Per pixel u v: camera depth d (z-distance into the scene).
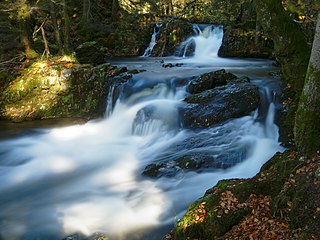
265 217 4.64
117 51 22.16
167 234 5.38
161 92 11.76
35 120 12.50
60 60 14.00
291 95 9.16
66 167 8.71
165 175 7.39
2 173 8.48
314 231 4.01
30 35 15.00
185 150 8.45
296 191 4.61
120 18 23.47
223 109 9.30
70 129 11.56
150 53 22.30
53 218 6.36
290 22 6.62
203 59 19.34
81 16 22.45
